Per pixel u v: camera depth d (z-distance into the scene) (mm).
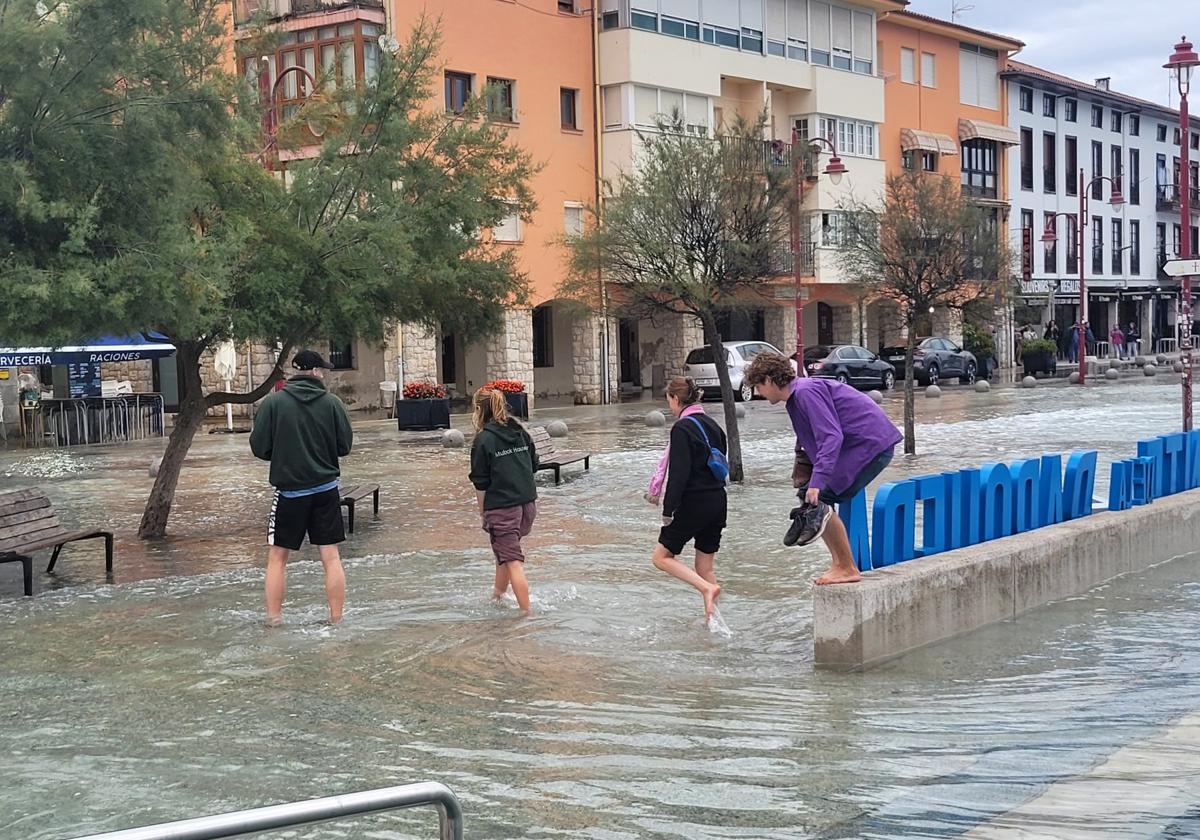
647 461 20453
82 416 26359
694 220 17547
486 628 8625
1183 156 19031
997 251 21641
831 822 4844
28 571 10289
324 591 10188
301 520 8859
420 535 13281
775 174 18141
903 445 21562
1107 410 29094
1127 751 5508
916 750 5703
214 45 12945
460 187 14117
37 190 9930
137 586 10680
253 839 4883
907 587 7637
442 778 5508
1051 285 55531
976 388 39562
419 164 14039
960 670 7195
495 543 9234
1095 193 65562
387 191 13539
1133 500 10828
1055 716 6203
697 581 8508
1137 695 6559
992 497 9070
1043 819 4727
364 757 5836
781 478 17766
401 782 5477
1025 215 59719
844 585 7398
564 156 35969
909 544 8305
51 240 10562
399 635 8469
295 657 7922
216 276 11195
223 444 25562
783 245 18500
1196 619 8438
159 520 13617
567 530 13312
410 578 10695
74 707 6848
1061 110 62281
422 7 31766
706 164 17734
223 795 5375
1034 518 9641
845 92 44375
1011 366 56750
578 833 4824
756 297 19156
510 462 9219
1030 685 6820
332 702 6828
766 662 7527
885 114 49125
